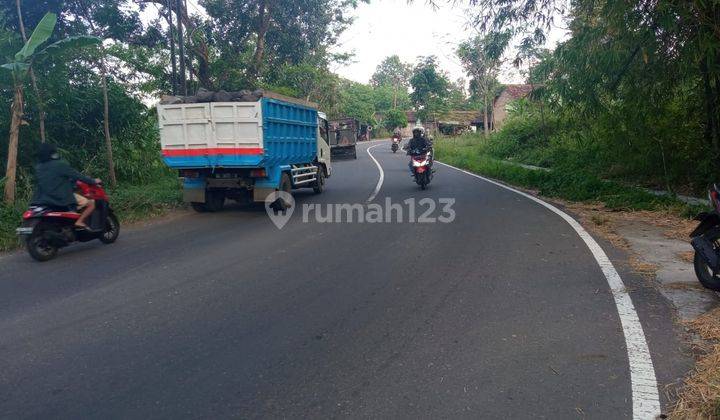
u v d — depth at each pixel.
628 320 4.86
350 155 31.88
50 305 5.62
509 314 5.09
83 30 15.90
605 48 10.26
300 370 4.06
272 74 22.09
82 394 3.75
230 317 5.16
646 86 11.08
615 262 6.80
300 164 13.70
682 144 12.66
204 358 4.29
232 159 10.96
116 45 16.31
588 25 10.59
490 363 4.11
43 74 12.94
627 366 4.00
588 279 6.10
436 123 54.19
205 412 3.51
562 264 6.76
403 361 4.18
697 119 12.32
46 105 12.84
